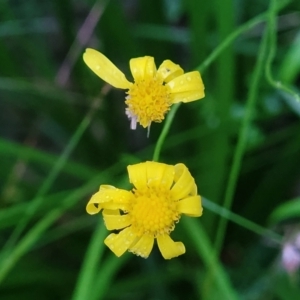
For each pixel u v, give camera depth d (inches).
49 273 9.7
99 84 10.3
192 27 8.7
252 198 10.4
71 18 9.9
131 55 9.9
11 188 9.9
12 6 11.4
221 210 7.3
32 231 8.0
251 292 9.3
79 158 11.5
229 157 9.7
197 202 5.7
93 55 6.0
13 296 9.7
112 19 9.5
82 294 7.1
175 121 10.2
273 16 6.5
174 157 10.4
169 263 9.9
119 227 5.8
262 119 10.0
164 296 9.8
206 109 9.4
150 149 9.9
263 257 10.1
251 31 10.0
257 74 6.8
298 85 10.3
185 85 5.9
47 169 11.2
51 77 10.5
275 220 8.9
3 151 8.5
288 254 8.1
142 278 9.6
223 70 8.1
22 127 13.2
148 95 5.9
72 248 10.8
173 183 5.9
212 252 7.8
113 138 11.0
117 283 9.4
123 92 11.4
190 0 8.4
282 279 9.0
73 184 11.1
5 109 13.4
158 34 9.9
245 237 10.7
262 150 10.4
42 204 8.6
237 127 9.1
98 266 9.5
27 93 10.2
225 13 7.7
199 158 9.5
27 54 11.3
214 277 8.3
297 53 8.3
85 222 10.0
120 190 5.8
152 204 5.7
